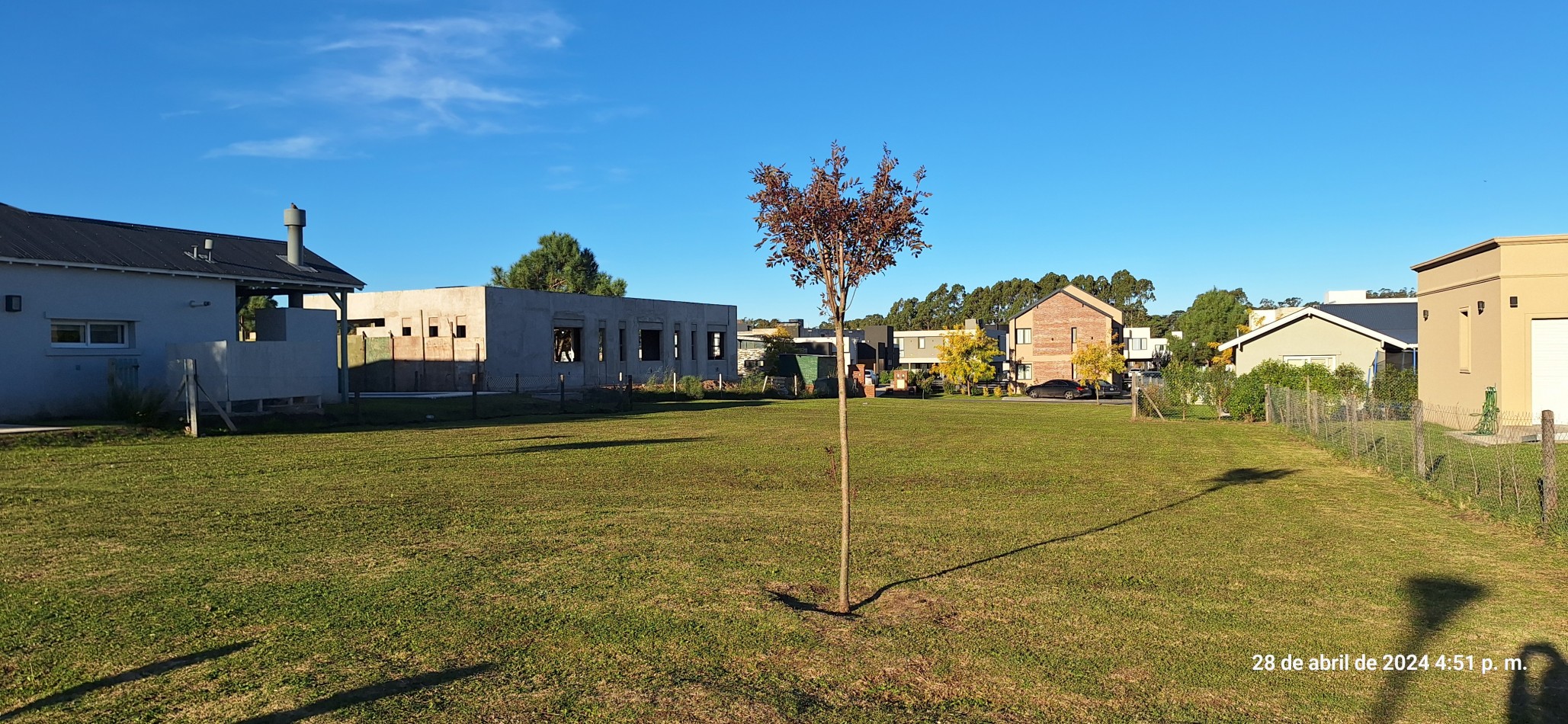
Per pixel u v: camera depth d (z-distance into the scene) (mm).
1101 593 6410
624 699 4297
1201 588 6566
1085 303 59750
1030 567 7195
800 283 6484
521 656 4867
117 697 4195
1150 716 4254
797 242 6137
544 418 23953
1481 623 5785
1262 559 7562
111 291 19016
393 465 13117
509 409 25672
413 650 4930
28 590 5996
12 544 7434
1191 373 30547
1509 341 18828
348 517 8891
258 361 18891
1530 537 8469
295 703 4152
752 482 11938
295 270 23969
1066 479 12766
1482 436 17359
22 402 17438
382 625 5367
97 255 18766
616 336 41688
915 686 4574
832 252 6180
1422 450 12148
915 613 5844
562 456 14758
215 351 18281
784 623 5535
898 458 15352
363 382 35000
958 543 8109
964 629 5520
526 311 35812
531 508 9625
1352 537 8531
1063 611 5938
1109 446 18094
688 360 47438
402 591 6129
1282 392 24297
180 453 14047
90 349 18672
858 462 14680
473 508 9562
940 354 58844
